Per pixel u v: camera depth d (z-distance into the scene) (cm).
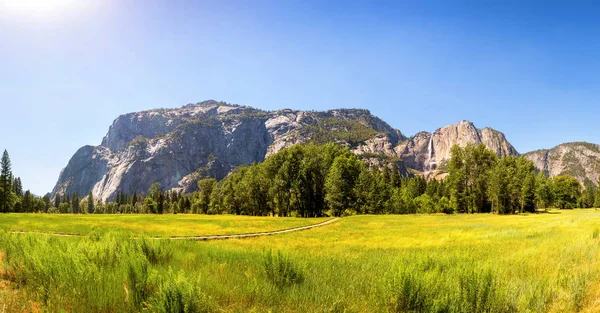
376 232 3597
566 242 1519
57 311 544
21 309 538
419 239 2630
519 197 8612
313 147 10075
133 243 1045
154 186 19362
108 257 905
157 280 680
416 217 6644
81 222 4375
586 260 1077
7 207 9794
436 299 680
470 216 6794
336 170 8512
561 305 712
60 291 618
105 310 563
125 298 618
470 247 1723
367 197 9012
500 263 1088
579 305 707
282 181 9000
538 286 784
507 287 765
